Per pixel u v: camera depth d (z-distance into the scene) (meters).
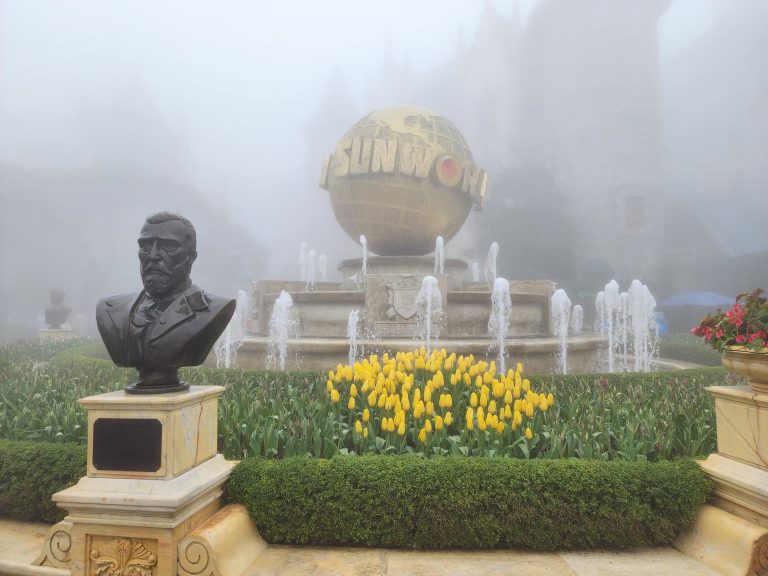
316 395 7.16
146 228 3.92
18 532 4.36
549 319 12.55
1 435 5.75
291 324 11.91
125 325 3.81
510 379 5.91
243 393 6.63
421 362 6.62
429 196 12.99
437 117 13.80
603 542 4.02
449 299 11.31
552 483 3.95
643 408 6.01
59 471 4.40
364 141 12.84
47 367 10.70
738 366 3.86
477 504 3.90
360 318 11.37
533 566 3.71
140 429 3.56
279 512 3.99
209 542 3.39
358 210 13.27
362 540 3.99
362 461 4.20
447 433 5.43
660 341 19.23
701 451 5.06
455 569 3.66
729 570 3.59
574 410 5.97
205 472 3.89
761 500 3.62
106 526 3.46
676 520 3.99
